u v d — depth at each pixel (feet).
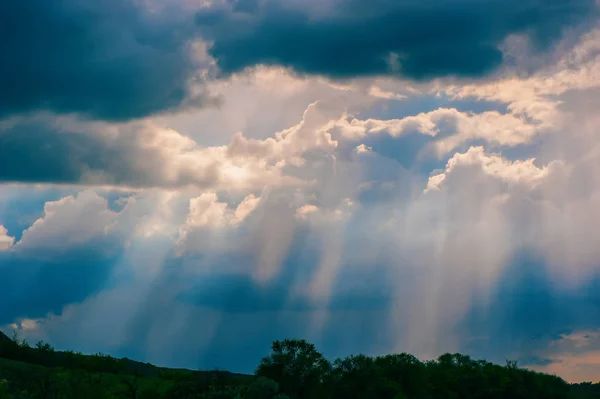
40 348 485.97
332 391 421.59
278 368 404.57
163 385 411.34
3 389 346.54
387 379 447.42
